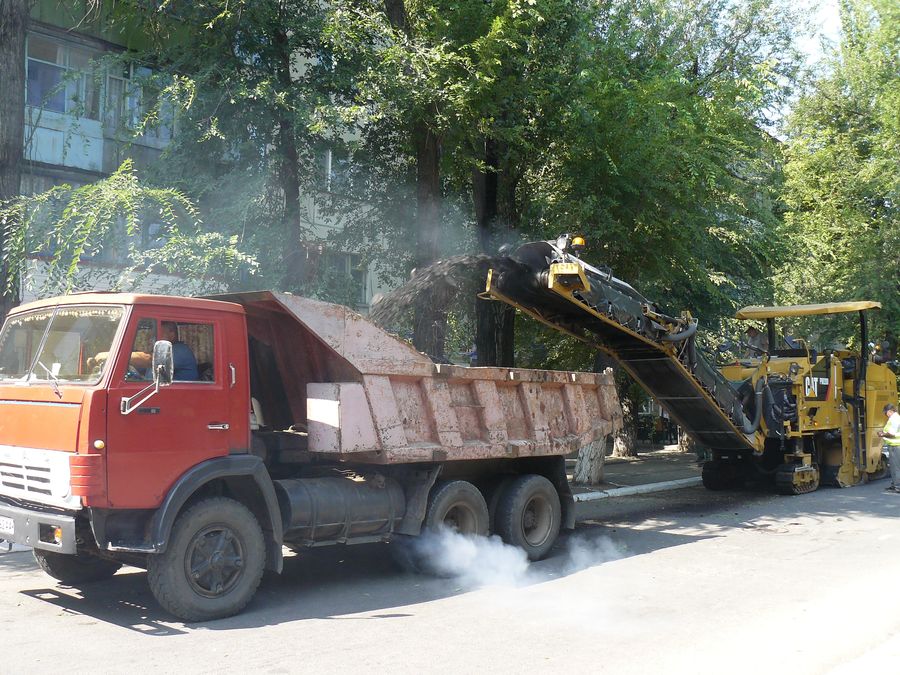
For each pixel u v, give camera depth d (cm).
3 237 1045
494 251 1516
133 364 633
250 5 1163
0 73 1088
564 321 1125
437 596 742
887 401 1739
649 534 1083
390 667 528
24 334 706
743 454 1506
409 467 834
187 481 639
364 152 1509
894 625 616
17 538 647
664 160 1397
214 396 674
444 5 1320
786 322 2314
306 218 1397
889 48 2575
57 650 566
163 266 1034
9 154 1091
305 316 743
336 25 1148
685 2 1936
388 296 1039
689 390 1285
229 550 666
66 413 619
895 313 2380
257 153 1216
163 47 1310
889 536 1036
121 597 729
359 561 914
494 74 1282
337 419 732
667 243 1520
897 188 2355
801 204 2617
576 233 1402
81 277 1122
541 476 957
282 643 584
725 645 568
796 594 721
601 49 1450
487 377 880
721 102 1573
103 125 1567
